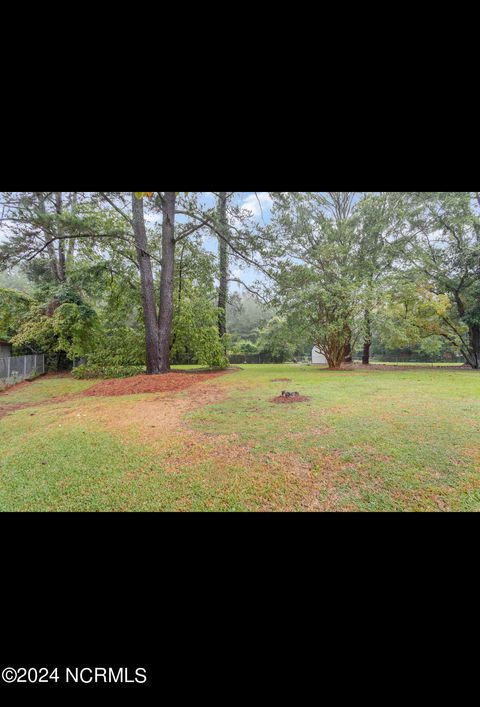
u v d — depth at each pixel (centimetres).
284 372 1195
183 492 242
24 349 1309
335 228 1480
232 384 825
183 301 1305
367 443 333
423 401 548
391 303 1312
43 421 477
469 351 1453
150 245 1293
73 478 270
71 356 1203
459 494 231
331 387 738
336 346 1315
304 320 1259
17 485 258
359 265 1455
